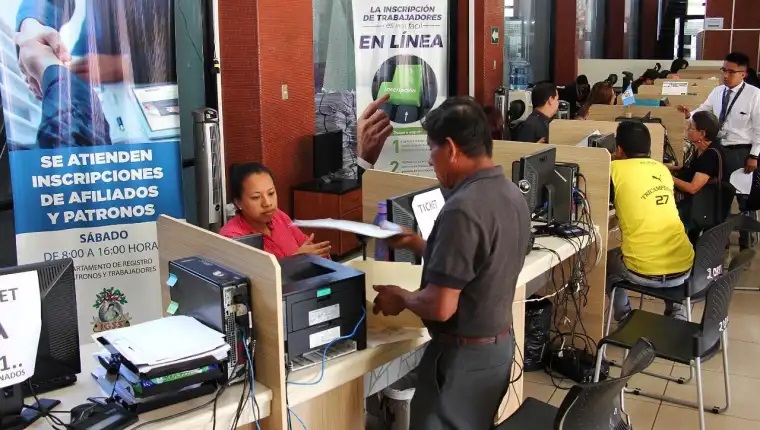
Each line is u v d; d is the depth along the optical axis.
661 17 12.67
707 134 4.52
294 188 5.24
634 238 3.45
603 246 3.62
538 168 3.31
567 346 3.80
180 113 4.36
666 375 3.65
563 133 4.86
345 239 5.27
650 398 3.43
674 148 6.00
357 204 5.38
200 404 1.79
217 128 3.56
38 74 3.13
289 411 2.03
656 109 6.08
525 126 5.22
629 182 3.46
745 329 4.24
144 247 3.46
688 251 3.41
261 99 4.77
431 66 5.85
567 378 3.64
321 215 5.21
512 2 9.21
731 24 10.44
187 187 4.47
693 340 2.74
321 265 2.12
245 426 1.92
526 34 9.82
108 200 3.36
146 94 3.37
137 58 3.32
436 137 1.92
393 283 2.32
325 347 1.99
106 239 3.38
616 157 3.74
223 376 1.84
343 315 2.01
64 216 3.28
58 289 1.82
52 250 3.28
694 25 12.50
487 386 2.02
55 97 3.18
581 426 1.92
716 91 5.91
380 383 2.90
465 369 1.99
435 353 2.04
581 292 3.72
